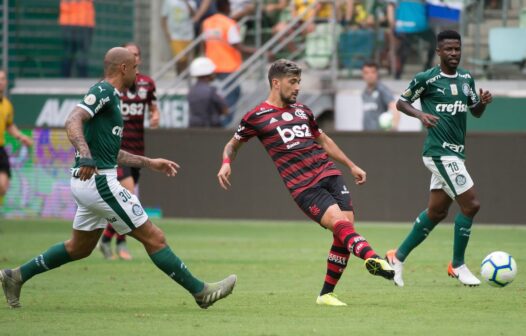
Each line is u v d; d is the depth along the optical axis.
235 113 66.44
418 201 59.12
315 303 28.45
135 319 25.12
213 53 67.38
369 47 66.25
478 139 57.91
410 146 59.06
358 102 64.62
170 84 70.69
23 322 24.64
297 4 67.88
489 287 32.44
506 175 57.69
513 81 63.38
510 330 23.12
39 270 27.25
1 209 66.31
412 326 23.80
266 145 27.52
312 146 27.27
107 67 26.30
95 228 26.70
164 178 63.12
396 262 33.09
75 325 24.08
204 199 62.66
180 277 26.23
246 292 31.44
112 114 25.81
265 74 67.31
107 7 73.00
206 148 62.31
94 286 33.31
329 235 54.53
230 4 69.38
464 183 32.44
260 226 59.75
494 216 58.00
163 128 62.75
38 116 70.81
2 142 54.28
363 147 59.62
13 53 72.94
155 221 62.34
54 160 65.12
